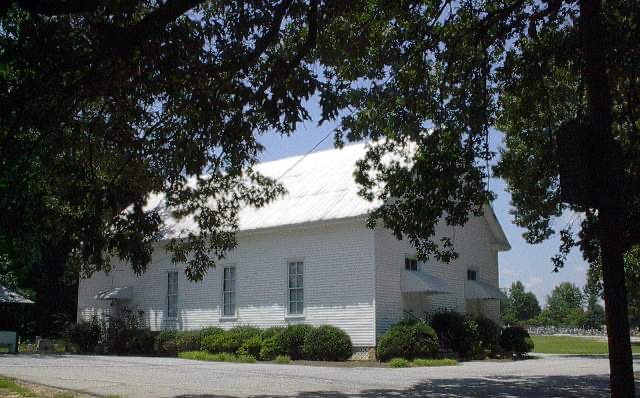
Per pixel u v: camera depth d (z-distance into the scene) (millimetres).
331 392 13961
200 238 16219
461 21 15070
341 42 14117
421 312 27844
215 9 12328
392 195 16016
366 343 25250
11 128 9719
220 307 30109
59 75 9734
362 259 25922
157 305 32781
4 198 10281
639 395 13492
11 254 14781
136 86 11133
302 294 27516
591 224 9703
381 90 15258
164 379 16438
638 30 12469
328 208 27188
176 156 12734
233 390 14211
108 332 33000
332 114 11398
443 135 15125
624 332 6410
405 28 14859
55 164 11422
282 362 23812
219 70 10828
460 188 15055
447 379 17156
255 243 29422
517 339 29859
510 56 15141
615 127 14742
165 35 9914
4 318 35344
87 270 14523
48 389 13906
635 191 8508
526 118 16547
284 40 13891
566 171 6469
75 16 10688
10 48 9289
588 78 7023
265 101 10609
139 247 11094
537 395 13742
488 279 33375
